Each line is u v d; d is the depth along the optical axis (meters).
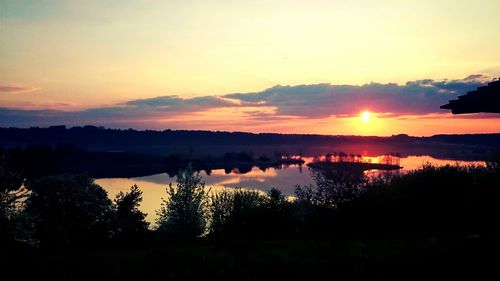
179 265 18.53
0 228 24.38
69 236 34.09
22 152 189.25
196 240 32.16
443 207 22.05
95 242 34.81
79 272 18.42
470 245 15.18
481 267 13.06
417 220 22.45
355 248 18.17
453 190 22.62
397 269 14.30
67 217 34.16
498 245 14.63
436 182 23.28
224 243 24.08
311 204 29.03
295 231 28.42
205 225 40.97
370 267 14.98
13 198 25.89
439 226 21.14
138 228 40.16
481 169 25.00
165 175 199.75
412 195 23.53
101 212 37.41
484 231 18.02
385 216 24.03
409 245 17.09
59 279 17.44
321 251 18.72
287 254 18.89
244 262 18.12
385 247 17.55
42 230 32.91
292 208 31.73
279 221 30.33
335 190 27.53
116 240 35.88
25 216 25.91
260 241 24.23
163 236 37.41
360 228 24.61
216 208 39.47
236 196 38.84
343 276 14.55
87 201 35.84
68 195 34.81
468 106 18.39
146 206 100.88
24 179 28.12
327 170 28.75
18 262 20.78
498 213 20.42
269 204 32.00
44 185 34.47
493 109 17.62
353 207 25.59
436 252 15.20
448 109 19.56
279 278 15.32
